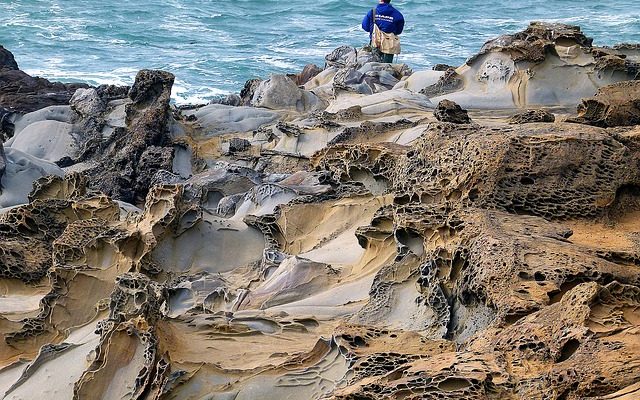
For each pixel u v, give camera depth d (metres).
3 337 9.13
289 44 37.56
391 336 7.31
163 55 35.06
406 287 8.30
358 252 10.27
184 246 10.59
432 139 9.98
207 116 18.84
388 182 11.42
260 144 17.59
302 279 9.55
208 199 13.98
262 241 11.00
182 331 8.08
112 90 19.53
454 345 7.11
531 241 7.73
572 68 17.69
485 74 18.19
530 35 18.06
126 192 16.94
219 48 36.50
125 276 8.09
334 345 7.24
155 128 17.67
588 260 7.43
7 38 37.06
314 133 16.80
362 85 20.06
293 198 11.66
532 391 5.77
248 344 7.98
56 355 8.28
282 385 7.09
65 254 9.80
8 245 10.76
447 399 5.76
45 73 32.25
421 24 42.16
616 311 6.37
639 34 41.81
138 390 7.12
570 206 8.78
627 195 9.00
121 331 7.45
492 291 7.26
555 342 6.13
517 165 8.97
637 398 5.31
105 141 18.12
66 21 40.28
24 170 15.50
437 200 9.19
